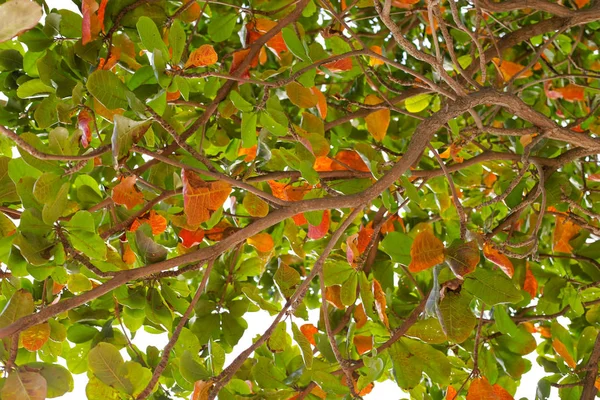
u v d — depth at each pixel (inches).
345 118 78.3
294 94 66.3
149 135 64.4
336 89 101.2
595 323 90.4
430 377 62.4
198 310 78.1
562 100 116.1
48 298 65.2
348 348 67.7
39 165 54.3
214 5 91.5
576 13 62.7
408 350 63.1
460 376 84.9
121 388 51.3
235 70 68.7
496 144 108.9
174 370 69.7
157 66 53.0
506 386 92.6
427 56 55.5
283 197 70.2
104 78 52.7
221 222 74.0
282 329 69.4
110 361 50.9
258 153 63.0
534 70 116.2
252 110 60.7
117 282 42.6
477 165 94.1
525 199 71.2
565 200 73.3
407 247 61.6
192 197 52.3
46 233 51.8
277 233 82.0
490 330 86.6
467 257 50.3
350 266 69.3
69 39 67.6
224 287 79.0
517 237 81.4
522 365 82.8
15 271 53.8
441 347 86.4
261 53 87.9
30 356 69.9
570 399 82.7
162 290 66.8
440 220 106.1
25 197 54.2
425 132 54.5
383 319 65.8
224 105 68.9
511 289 50.8
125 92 50.6
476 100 57.3
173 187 67.5
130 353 75.4
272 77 73.4
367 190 51.3
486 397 60.3
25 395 42.1
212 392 51.5
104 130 76.5
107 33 65.6
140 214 60.3
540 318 83.3
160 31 69.9
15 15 29.9
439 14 55.7
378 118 76.4
